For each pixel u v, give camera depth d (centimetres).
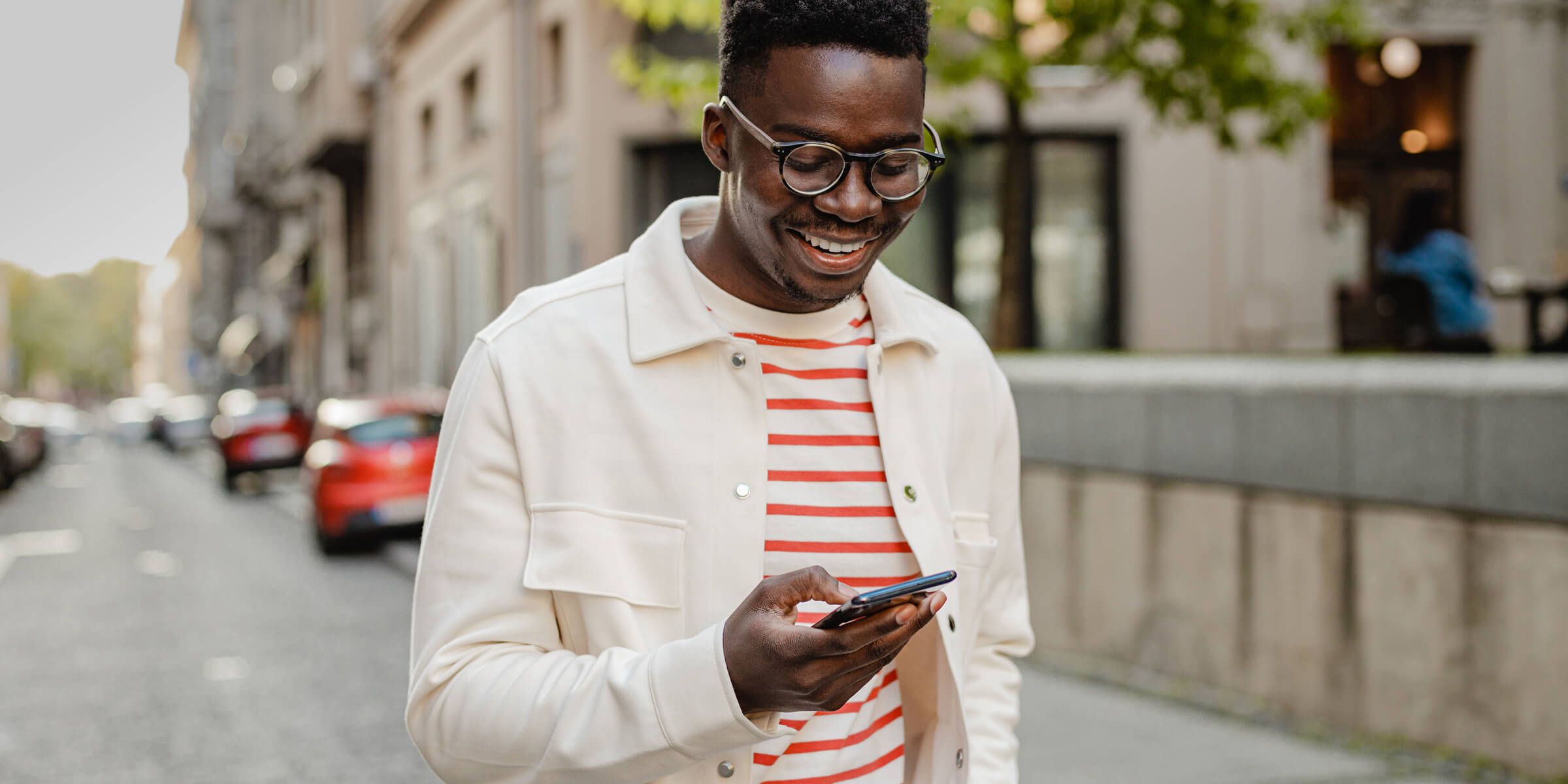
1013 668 168
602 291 141
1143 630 569
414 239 2236
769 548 138
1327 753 450
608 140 1370
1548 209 1202
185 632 812
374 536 1200
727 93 134
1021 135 766
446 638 129
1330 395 477
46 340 11144
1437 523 436
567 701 122
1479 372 423
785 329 144
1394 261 654
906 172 132
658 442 133
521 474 132
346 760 520
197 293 7206
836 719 139
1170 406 554
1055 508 627
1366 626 462
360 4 2489
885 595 111
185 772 504
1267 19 786
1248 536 514
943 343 158
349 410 1229
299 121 2994
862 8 127
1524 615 405
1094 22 707
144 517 1706
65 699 629
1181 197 1238
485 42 1761
